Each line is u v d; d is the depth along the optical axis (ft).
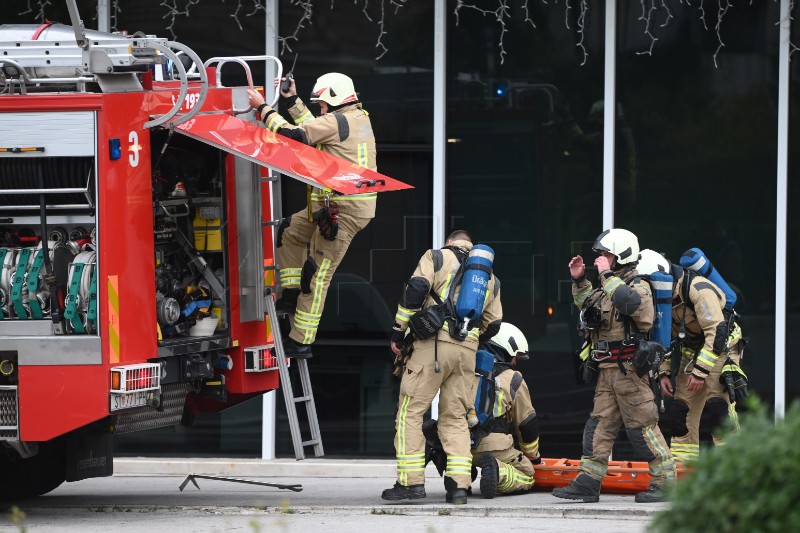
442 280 87.10
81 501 93.81
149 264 78.33
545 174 112.37
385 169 113.60
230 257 88.02
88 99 75.10
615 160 111.65
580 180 111.86
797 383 109.60
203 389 89.51
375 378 113.50
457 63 113.19
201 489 102.37
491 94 112.78
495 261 113.09
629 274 88.48
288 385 87.15
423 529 77.66
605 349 87.56
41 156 75.51
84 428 79.87
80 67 77.87
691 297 93.81
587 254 111.75
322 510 86.17
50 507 90.17
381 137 113.50
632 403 87.35
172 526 79.66
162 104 80.38
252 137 83.20
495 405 92.48
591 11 111.45
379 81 113.39
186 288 86.74
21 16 115.85
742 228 110.52
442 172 112.68
